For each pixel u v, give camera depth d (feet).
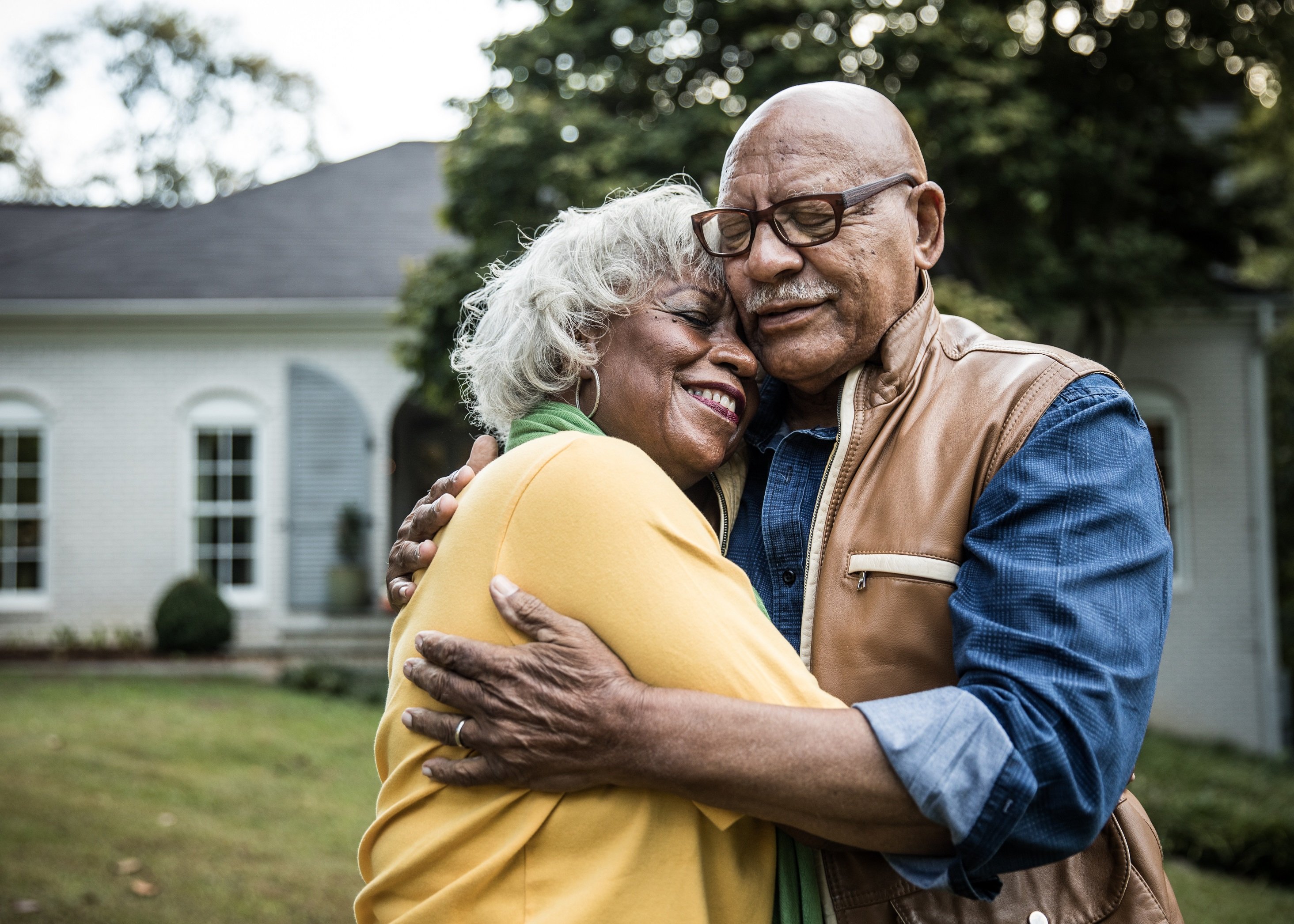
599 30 28.02
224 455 40.63
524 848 4.14
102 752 23.30
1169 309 34.86
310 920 14.67
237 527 40.68
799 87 4.90
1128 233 29.78
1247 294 36.17
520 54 28.78
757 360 5.09
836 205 4.59
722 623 4.10
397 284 42.11
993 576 4.08
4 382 39.68
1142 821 4.57
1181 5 28.37
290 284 41.83
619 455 4.36
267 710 28.71
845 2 25.22
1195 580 36.22
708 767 3.82
